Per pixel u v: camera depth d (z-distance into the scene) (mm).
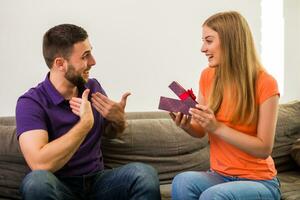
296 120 2463
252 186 1484
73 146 1563
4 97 2166
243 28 1605
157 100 2557
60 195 1570
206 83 1805
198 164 2184
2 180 1859
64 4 2268
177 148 2137
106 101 1795
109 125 1900
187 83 2648
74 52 1723
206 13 2672
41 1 2215
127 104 2465
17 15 2164
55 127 1731
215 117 1627
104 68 2385
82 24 2318
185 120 1673
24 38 2191
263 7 2857
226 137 1523
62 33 1728
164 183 2086
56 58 1737
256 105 1589
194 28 2639
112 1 2381
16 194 1854
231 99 1610
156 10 2506
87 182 1765
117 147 2023
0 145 1871
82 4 2311
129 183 1646
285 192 1925
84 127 1578
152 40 2510
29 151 1566
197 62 2668
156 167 2080
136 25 2457
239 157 1581
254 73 1603
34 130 1618
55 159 1549
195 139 2193
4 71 2156
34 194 1479
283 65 2949
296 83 3004
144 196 1605
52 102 1744
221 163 1615
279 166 2377
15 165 1865
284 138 2400
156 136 2107
